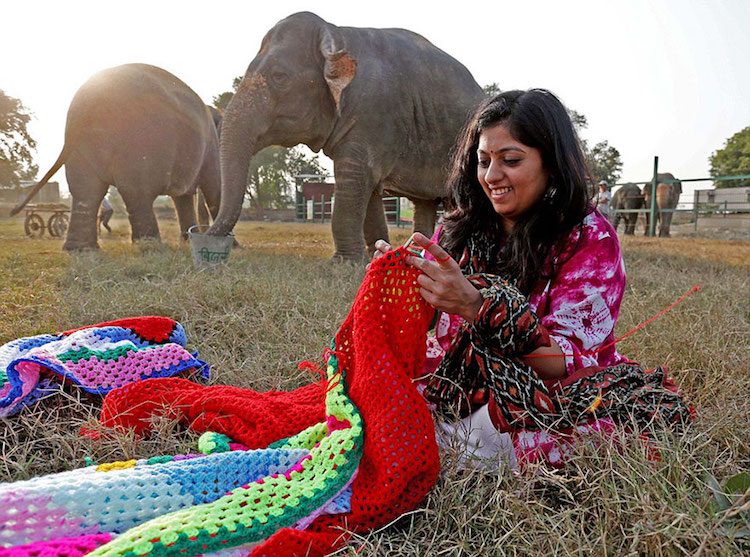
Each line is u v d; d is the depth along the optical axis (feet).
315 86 22.03
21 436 7.16
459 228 6.75
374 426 5.40
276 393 7.55
